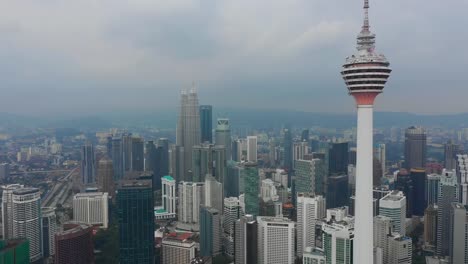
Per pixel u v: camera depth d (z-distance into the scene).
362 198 184.38
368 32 183.75
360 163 185.25
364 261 183.75
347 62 183.88
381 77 179.25
